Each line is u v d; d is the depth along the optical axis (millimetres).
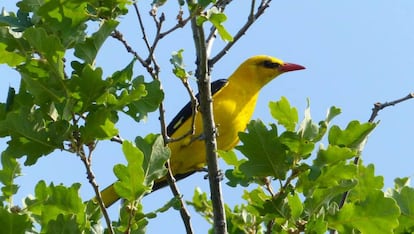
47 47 9320
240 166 10281
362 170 11547
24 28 10281
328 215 10383
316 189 10352
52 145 9445
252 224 12266
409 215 11250
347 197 11562
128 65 9656
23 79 9562
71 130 9406
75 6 9820
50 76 9352
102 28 9742
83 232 9609
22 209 10047
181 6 11172
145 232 9938
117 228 9977
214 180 11898
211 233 13734
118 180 9891
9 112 9516
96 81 9367
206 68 11867
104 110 9422
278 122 11016
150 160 9609
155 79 10438
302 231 10266
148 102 9977
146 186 9422
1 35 9492
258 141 10211
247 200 11766
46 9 9758
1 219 9359
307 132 10180
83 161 9445
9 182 10281
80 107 9500
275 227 11406
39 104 9484
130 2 10094
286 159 10234
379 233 10297
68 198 9820
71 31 9773
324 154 10148
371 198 10352
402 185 12102
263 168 10289
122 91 9484
